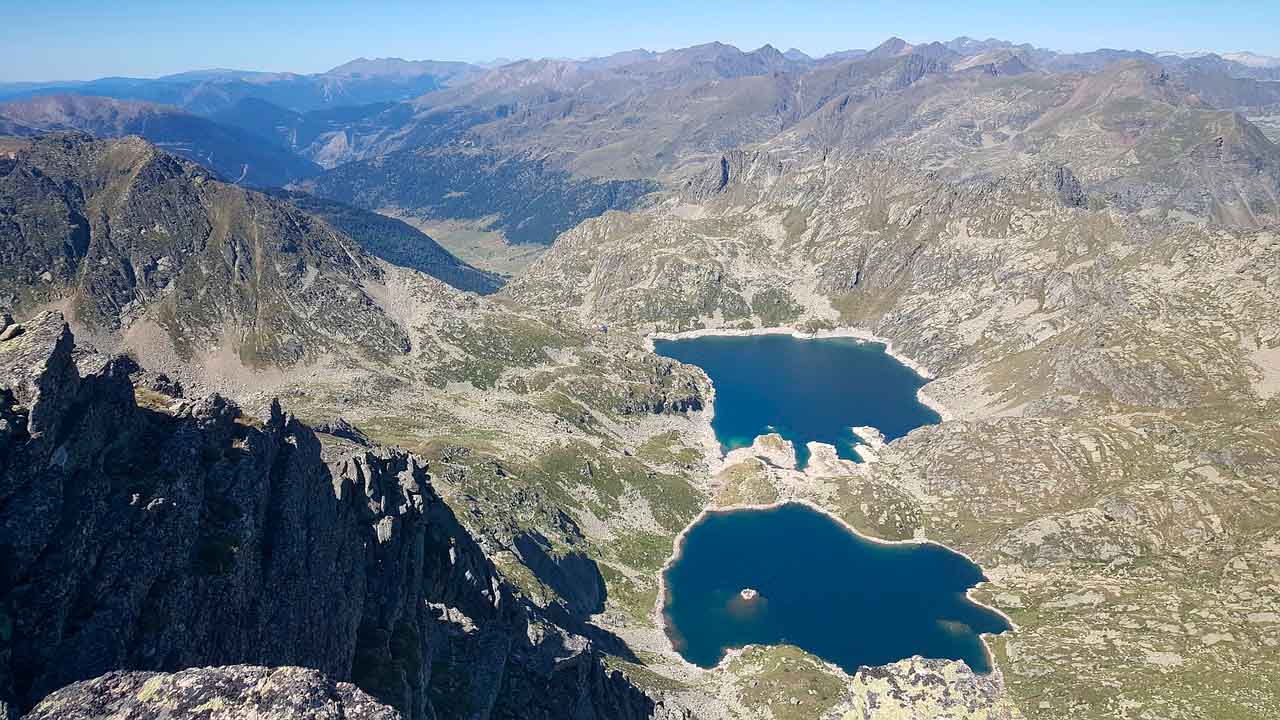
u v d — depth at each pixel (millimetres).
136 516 62594
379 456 125250
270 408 84750
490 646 110750
